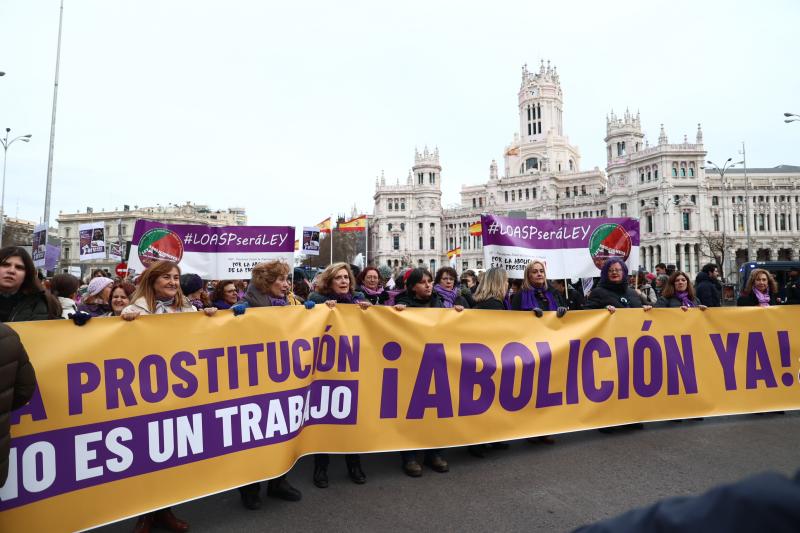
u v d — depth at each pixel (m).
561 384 6.83
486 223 8.78
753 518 0.82
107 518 4.50
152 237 9.29
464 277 12.73
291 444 5.45
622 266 8.11
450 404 6.23
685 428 7.69
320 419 5.85
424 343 6.24
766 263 27.59
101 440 4.57
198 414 5.02
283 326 5.65
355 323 6.09
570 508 5.13
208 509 5.29
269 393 5.43
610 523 1.22
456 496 5.45
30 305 5.15
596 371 7.05
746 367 7.78
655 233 84.75
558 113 121.56
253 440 5.25
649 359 7.34
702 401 7.51
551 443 7.12
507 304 8.90
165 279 5.45
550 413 6.72
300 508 5.24
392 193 120.75
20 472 4.21
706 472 6.00
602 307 8.00
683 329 7.59
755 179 88.62
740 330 7.84
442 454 6.81
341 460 6.75
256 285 6.44
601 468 6.16
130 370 4.79
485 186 120.50
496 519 4.91
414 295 7.00
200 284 7.58
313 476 6.00
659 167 84.44
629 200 90.50
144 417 4.78
